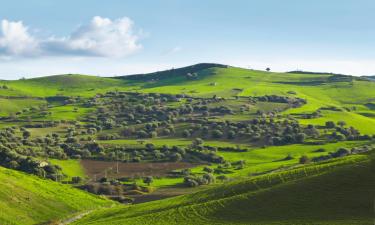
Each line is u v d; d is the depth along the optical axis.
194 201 105.81
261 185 99.88
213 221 87.62
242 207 90.62
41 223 110.38
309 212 81.31
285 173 102.31
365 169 90.81
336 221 75.62
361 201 81.00
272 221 81.12
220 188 109.62
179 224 90.12
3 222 101.12
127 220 103.19
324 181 90.38
